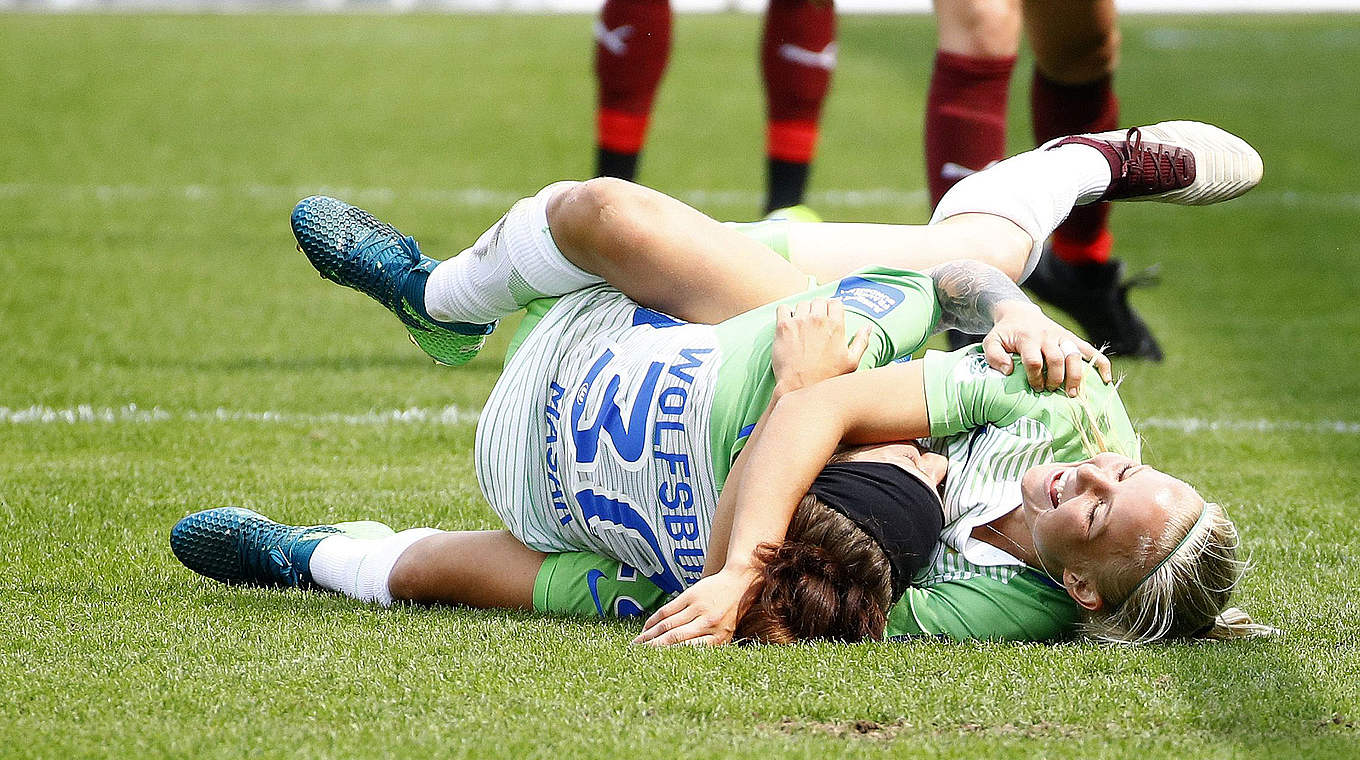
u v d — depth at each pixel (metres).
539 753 6.68
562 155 41.19
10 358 18.64
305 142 42.16
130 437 14.85
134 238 28.81
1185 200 11.23
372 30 68.75
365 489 12.95
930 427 8.69
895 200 34.94
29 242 27.91
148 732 6.91
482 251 10.30
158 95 48.78
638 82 19.44
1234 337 22.09
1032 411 8.68
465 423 15.92
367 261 11.02
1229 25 80.00
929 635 8.54
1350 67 59.56
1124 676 7.81
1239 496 13.02
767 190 21.09
